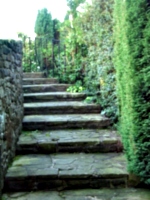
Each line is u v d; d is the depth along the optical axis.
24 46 7.30
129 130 2.97
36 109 4.99
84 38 5.71
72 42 6.35
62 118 4.63
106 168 3.15
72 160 3.46
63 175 2.97
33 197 2.76
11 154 3.40
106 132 4.28
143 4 2.57
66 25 6.93
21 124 4.32
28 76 6.56
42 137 4.04
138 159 2.78
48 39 7.36
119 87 3.39
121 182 3.01
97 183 3.00
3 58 3.04
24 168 3.16
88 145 3.80
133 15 2.65
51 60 6.98
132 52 2.68
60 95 5.50
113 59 3.90
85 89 5.83
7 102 3.18
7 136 3.14
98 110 5.07
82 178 2.98
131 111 2.78
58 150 3.78
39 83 6.20
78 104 5.12
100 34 4.59
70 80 6.32
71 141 3.79
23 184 2.95
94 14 4.93
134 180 3.01
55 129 4.47
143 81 2.62
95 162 3.38
